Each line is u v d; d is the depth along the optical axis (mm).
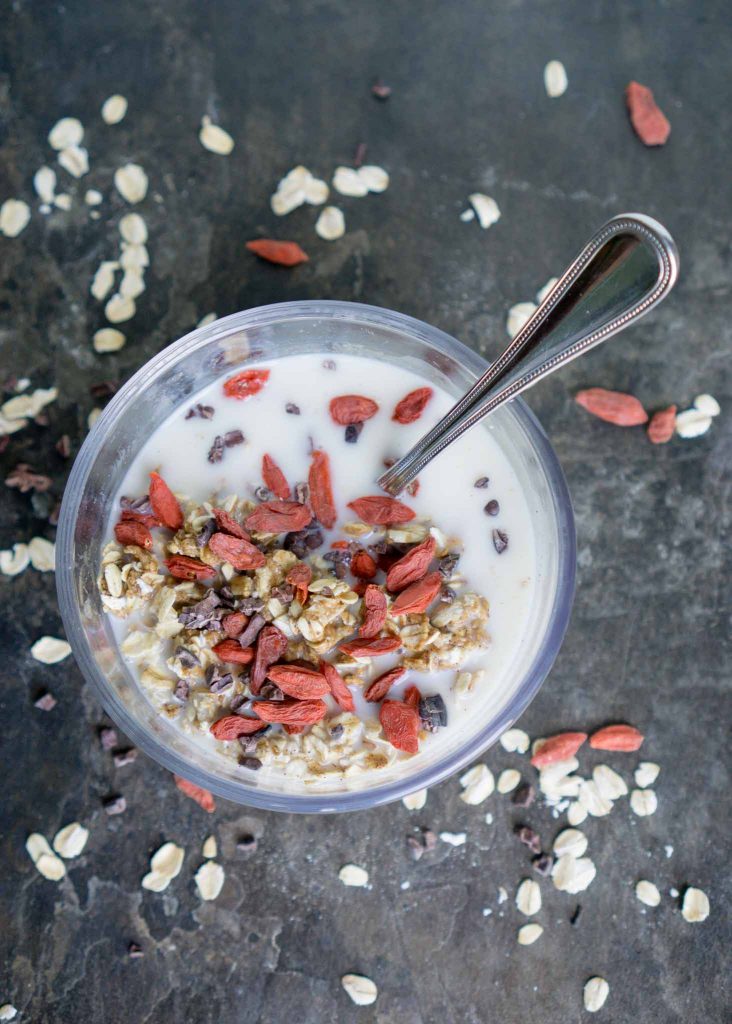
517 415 418
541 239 465
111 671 417
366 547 413
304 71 467
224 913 448
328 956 448
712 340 467
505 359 357
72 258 459
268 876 449
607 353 465
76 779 449
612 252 330
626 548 461
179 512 412
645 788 457
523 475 420
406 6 469
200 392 420
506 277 463
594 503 461
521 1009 449
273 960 448
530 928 451
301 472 417
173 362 418
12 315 458
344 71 468
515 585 418
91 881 448
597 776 456
